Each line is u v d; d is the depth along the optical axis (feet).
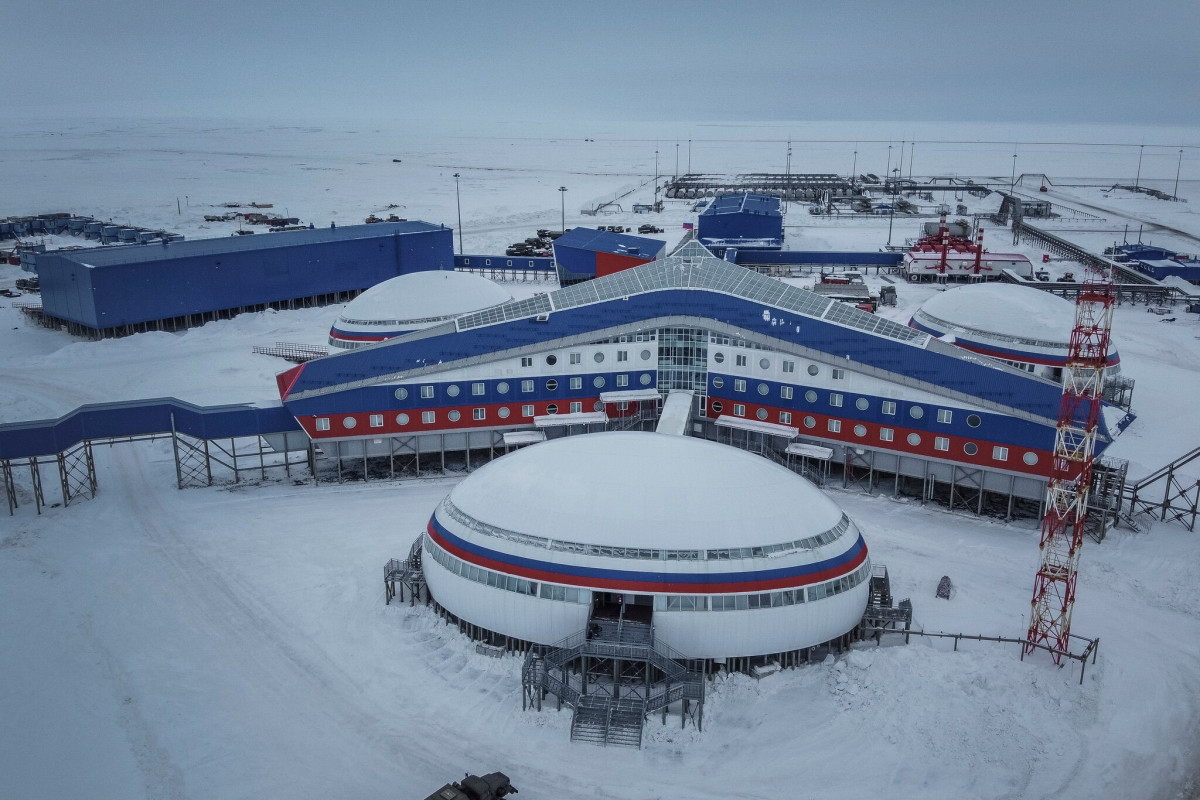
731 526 144.46
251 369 310.86
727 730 130.93
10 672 144.87
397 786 120.37
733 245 533.14
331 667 146.51
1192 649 150.92
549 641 144.77
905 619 154.81
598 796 118.52
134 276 349.82
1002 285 315.58
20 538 191.72
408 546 188.03
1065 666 144.66
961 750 125.70
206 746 127.95
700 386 231.09
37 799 117.70
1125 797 118.32
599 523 145.38
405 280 337.11
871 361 208.33
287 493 216.74
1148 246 538.88
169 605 165.27
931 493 210.18
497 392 227.20
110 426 210.18
